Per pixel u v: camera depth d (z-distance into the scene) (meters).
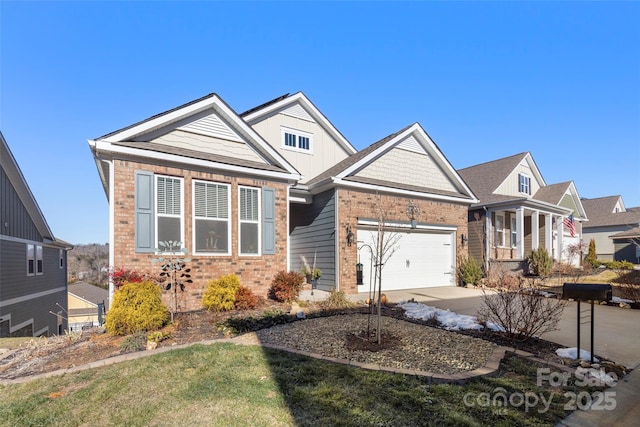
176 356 4.70
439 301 9.66
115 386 3.79
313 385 3.73
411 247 12.84
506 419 3.05
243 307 7.89
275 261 9.81
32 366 4.80
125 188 7.69
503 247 17.56
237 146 9.84
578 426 2.98
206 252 8.67
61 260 20.19
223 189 9.10
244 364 4.37
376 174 12.36
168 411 3.21
